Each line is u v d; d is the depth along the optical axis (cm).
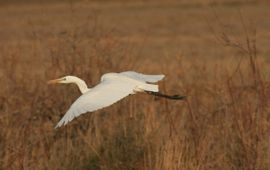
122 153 1190
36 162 1206
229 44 1379
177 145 1154
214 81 1542
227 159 1212
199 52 2759
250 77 1452
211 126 1307
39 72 1634
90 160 1186
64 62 1464
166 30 3747
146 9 5075
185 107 1433
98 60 1455
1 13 5050
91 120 1344
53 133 1312
